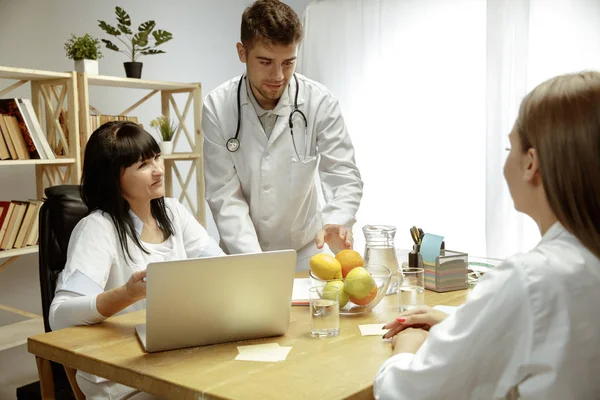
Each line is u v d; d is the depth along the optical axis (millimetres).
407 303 1441
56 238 1702
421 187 3469
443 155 3373
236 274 1191
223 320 1226
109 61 3383
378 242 1662
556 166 844
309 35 3828
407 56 3459
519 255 884
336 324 1283
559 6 2881
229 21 4027
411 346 1104
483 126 3215
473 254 3305
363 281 1393
